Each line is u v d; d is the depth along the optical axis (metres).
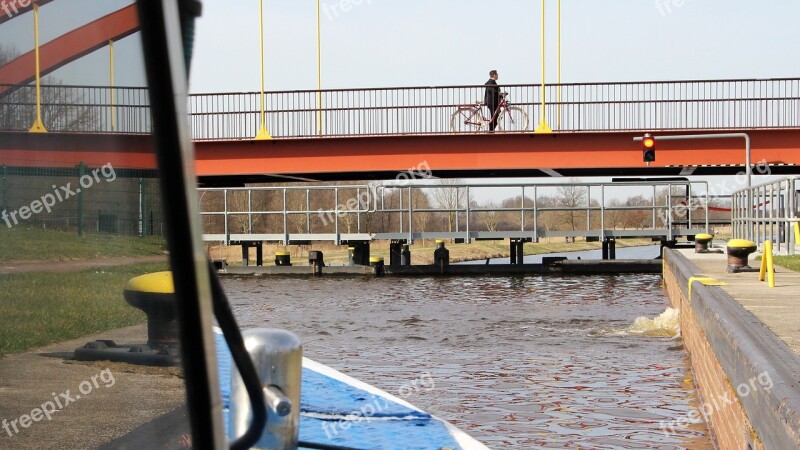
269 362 1.77
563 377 16.09
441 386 15.49
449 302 30.92
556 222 89.44
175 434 1.48
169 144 1.38
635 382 15.41
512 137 43.31
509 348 20.02
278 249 76.00
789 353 7.43
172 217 1.38
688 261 24.98
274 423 1.73
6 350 1.56
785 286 17.50
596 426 12.35
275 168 44.72
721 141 42.50
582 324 23.94
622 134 42.94
